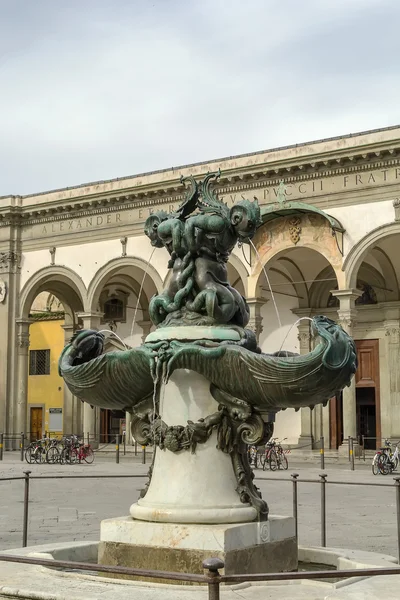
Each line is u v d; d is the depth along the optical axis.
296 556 7.35
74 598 5.50
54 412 49.84
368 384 38.41
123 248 39.75
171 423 7.13
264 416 7.12
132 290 45.66
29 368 51.09
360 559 7.21
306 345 39.12
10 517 16.08
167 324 7.38
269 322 40.31
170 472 7.10
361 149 32.50
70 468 29.20
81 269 41.16
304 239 34.00
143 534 6.82
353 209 33.06
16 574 6.41
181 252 7.44
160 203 38.84
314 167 33.84
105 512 16.89
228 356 6.76
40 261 42.66
